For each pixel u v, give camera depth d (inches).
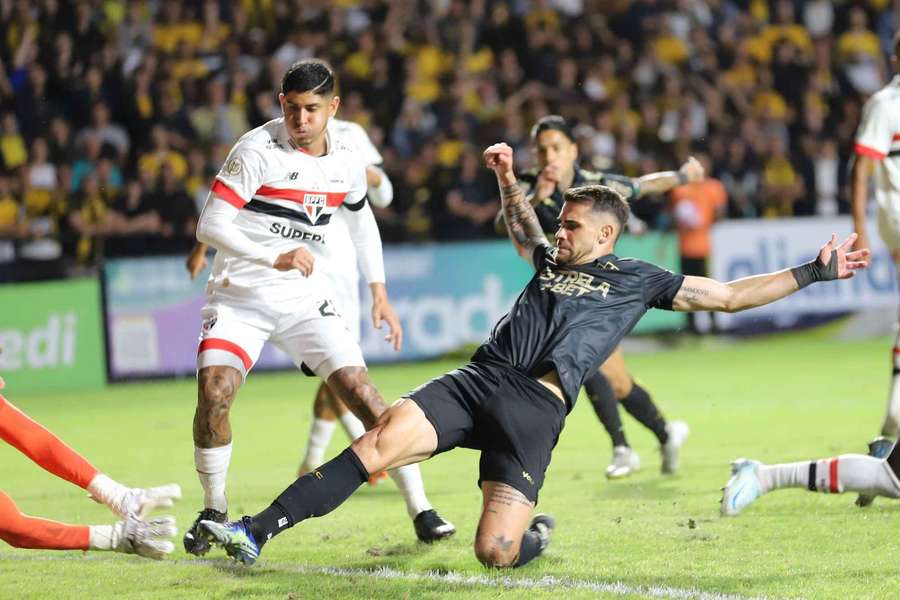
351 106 1489.9
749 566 442.3
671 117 1546.5
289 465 745.6
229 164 474.0
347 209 520.1
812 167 1481.3
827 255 449.7
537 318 451.2
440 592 412.8
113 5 1539.1
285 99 466.0
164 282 1244.5
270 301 482.3
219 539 397.1
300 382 1220.5
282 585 432.1
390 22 1579.7
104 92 1465.3
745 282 456.1
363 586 425.4
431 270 1299.2
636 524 525.7
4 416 423.8
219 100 1440.7
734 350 1336.1
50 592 432.8
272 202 481.7
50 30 1492.4
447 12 1603.1
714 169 1471.5
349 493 419.8
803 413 876.6
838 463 422.9
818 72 1637.6
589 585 417.1
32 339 1199.6
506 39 1624.0
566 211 463.2
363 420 476.1
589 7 1660.9
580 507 571.2
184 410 1035.3
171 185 1305.4
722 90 1600.6
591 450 761.0
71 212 1298.0
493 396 435.8
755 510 546.0
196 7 1588.3
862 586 409.4
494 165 495.2
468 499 609.3
